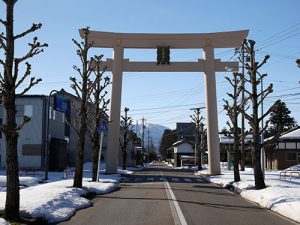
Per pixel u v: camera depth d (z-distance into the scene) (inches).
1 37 413.4
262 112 1137.4
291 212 482.6
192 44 1443.2
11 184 409.1
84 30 807.1
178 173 1748.3
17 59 414.9
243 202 647.1
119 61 1449.3
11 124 412.8
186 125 4328.3
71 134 1953.7
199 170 1908.2
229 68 1240.2
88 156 2345.0
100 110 1077.8
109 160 1475.1
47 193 585.0
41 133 1555.1
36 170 1304.1
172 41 1445.6
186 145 3255.4
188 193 781.3
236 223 432.8
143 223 422.9
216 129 1418.6
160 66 1443.2
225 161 2859.3
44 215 428.8
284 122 2896.2
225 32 1424.7
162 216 472.1
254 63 835.4
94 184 869.8
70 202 543.8
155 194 750.5
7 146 412.8
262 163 1119.6
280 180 1059.9
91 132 1069.8
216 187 959.6
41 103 1563.7
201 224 419.5
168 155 4788.4
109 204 591.8
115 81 1454.2
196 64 1441.9
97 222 430.0
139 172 1835.6
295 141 1883.6
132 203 604.7
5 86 411.8
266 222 445.1
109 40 1451.8
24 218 413.7
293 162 1884.8
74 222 430.3
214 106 1422.2
